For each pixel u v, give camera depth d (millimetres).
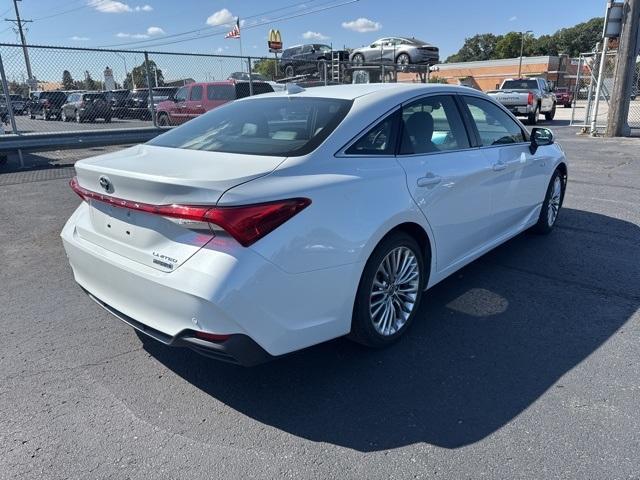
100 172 2643
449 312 3666
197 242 2316
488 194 3943
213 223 2230
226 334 2252
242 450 2309
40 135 10586
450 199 3436
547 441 2322
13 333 3391
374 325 2996
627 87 14453
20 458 2254
